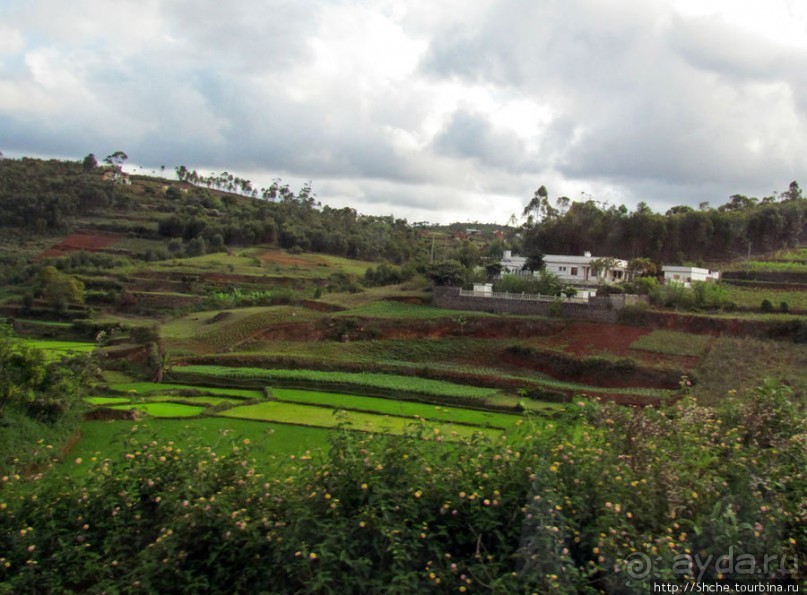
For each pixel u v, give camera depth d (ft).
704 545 26.09
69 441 98.84
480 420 126.52
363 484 27.86
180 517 27.68
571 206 363.35
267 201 583.17
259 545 27.30
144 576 26.14
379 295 248.11
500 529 27.12
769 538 26.43
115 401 135.44
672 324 190.49
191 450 31.73
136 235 400.88
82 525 28.73
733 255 329.72
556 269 286.05
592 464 28.94
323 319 215.92
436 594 25.61
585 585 25.13
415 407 140.36
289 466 33.35
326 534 26.02
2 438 84.99
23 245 363.56
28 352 98.22
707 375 156.97
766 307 198.08
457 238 536.01
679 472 29.48
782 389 36.58
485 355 189.16
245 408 133.90
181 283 307.78
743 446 33.96
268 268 352.69
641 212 332.19
